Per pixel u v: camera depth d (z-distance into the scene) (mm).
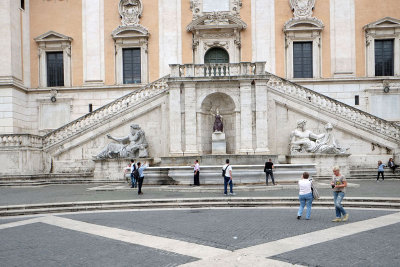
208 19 30094
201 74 23594
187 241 8375
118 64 30750
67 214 12617
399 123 28391
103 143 24312
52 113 30609
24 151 22703
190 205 13555
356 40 29609
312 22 29562
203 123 23750
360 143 23469
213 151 23328
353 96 29062
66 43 30938
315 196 10938
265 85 22891
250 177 18438
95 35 30938
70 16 31281
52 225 10664
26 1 31516
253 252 7363
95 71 30781
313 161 22203
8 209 13047
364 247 7648
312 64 29906
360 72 29500
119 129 24422
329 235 8727
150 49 30688
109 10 31016
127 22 30688
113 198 14812
